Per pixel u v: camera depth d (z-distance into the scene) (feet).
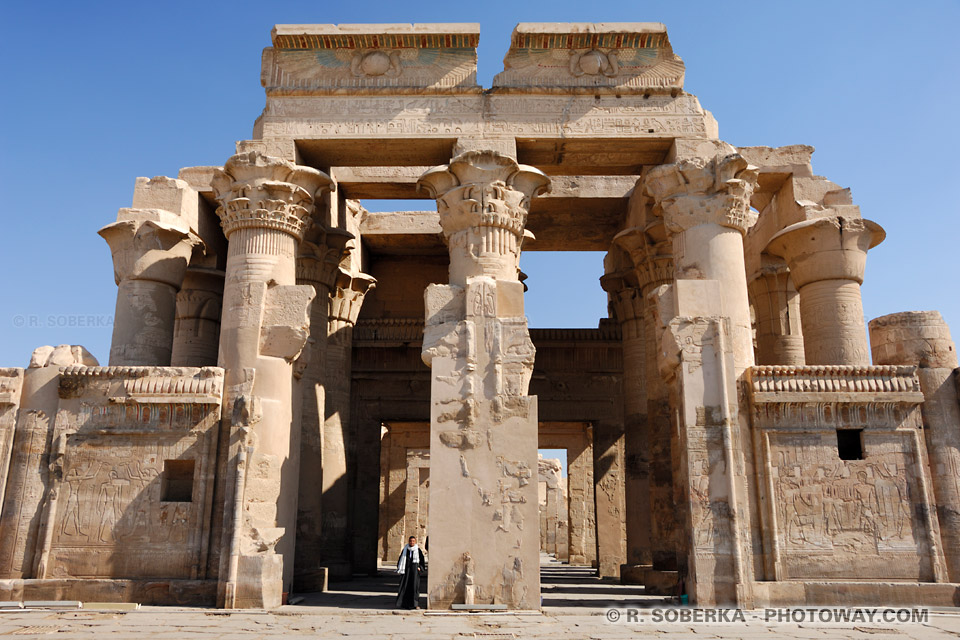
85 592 38.06
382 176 58.34
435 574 36.60
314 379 52.49
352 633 28.81
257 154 44.32
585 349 73.20
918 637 28.45
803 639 27.81
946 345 41.42
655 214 47.29
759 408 40.32
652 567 52.37
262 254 43.88
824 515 39.14
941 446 39.99
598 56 48.26
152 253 50.34
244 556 37.42
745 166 44.16
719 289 41.09
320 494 51.34
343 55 48.88
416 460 101.50
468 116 47.34
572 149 48.65
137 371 41.45
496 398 38.58
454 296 40.78
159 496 39.83
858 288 49.65
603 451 70.79
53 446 40.45
